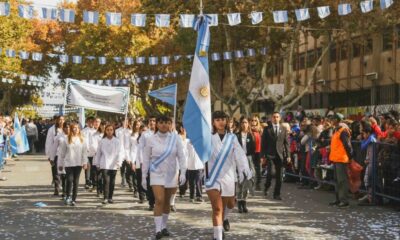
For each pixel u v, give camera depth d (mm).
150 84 44844
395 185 13078
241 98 34344
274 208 13359
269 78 45875
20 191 16812
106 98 18359
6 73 38312
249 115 34438
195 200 14680
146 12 28875
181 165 10023
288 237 9828
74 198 13906
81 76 43625
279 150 14883
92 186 17062
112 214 12492
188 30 35125
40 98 65562
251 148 13742
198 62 10055
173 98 17062
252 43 30703
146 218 11945
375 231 10375
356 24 27188
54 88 59438
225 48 33406
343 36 30453
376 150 13820
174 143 9930
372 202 13914
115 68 42344
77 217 12047
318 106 41406
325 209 13203
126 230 10500
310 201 14609
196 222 11445
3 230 10461
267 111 47375
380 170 13633
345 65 37531
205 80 9984
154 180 9766
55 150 15586
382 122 16625
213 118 9297
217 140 9195
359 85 35531
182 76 42156
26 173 23031
